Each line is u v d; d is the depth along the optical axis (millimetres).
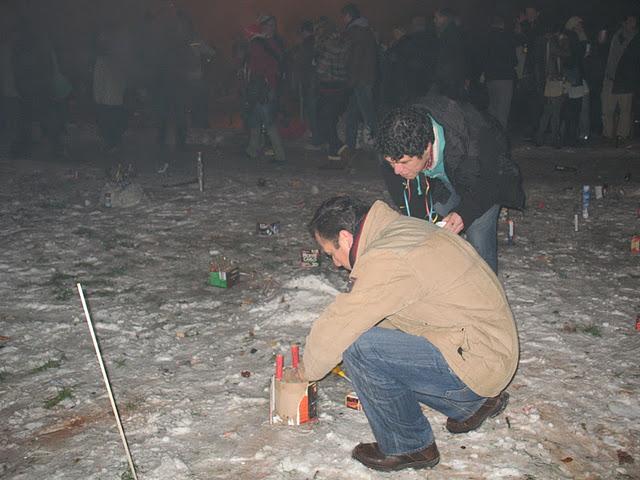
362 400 3162
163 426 3670
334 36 11000
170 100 12656
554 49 12547
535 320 4906
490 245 4383
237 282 5809
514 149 12844
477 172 3951
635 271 6020
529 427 3598
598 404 3816
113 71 12195
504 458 3355
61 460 3402
